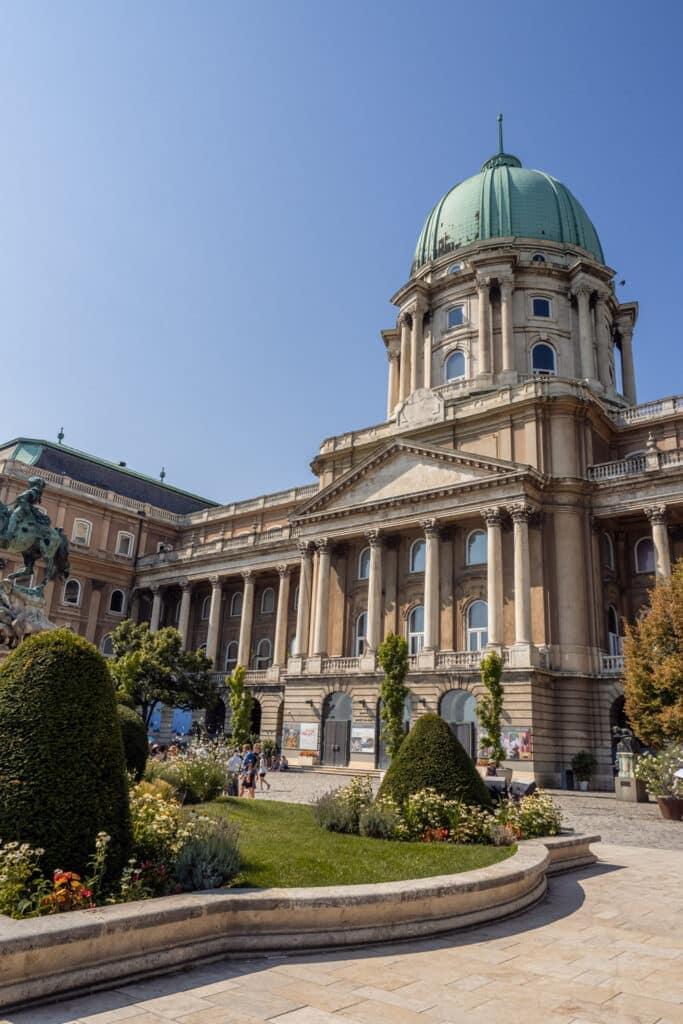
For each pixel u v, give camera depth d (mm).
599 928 10250
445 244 67312
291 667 50000
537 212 65250
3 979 6648
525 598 41125
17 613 18797
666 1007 7152
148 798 11109
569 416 45938
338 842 14406
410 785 16297
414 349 63906
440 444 50375
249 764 27406
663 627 32188
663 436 47656
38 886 8141
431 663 42781
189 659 52562
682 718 29344
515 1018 6762
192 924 8180
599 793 36031
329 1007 6906
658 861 16375
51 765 8992
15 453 68938
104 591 67312
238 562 62531
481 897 10391
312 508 52625
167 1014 6629
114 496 70125
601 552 44469
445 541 47281
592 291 60500
